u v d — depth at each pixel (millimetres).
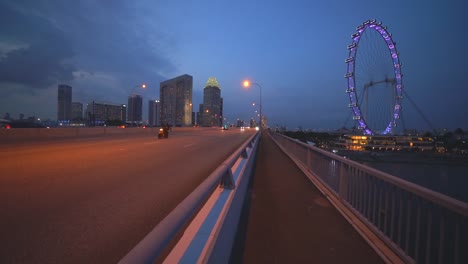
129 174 9523
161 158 14125
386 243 3914
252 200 6523
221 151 18266
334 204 5984
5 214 5234
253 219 5176
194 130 76312
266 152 19312
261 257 3678
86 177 8859
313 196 6906
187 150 18703
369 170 4480
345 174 5934
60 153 15438
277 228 4723
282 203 6258
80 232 4473
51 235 4336
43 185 7625
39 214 5270
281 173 10352
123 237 4312
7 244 3992
